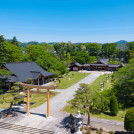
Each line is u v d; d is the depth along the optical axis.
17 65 47.41
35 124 22.86
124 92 35.81
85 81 60.59
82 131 21.23
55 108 30.20
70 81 60.34
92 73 84.56
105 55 140.25
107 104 29.39
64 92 43.12
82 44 143.12
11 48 59.41
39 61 60.75
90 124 23.73
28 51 68.75
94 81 60.62
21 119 24.55
